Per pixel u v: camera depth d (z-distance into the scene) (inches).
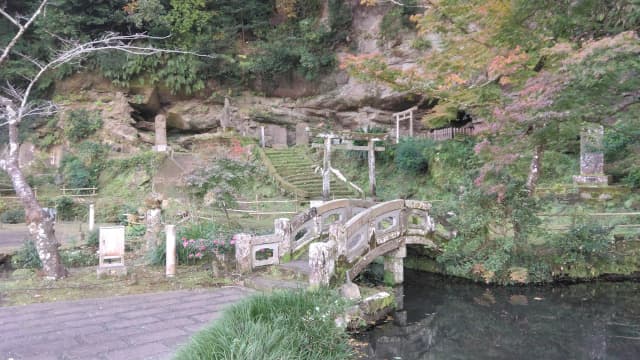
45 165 784.3
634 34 208.7
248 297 175.2
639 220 402.0
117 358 149.8
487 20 278.1
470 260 345.7
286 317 154.6
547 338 235.1
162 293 235.6
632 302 296.4
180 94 939.3
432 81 299.4
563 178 520.7
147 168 714.2
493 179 335.6
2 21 834.2
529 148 299.4
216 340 132.0
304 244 308.3
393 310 271.0
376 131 771.4
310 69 911.7
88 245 380.2
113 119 836.0
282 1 922.7
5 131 802.2
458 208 362.0
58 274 264.8
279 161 716.0
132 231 429.1
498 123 267.1
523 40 280.7
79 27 844.6
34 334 173.5
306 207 559.8
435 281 354.0
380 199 587.8
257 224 438.3
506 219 341.4
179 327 181.5
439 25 295.9
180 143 836.6
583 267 341.4
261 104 951.6
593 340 231.9
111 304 215.2
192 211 402.0
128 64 852.6
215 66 922.7
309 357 140.8
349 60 295.4
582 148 494.6
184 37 906.1
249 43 961.5
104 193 697.0
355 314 232.4
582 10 290.4
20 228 528.7
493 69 259.6
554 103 242.1
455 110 430.9
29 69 807.1
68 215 610.2
